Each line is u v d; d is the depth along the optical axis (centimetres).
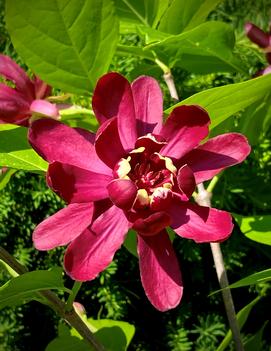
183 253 56
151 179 18
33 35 21
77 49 22
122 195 16
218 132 27
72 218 17
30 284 20
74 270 16
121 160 17
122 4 27
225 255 54
